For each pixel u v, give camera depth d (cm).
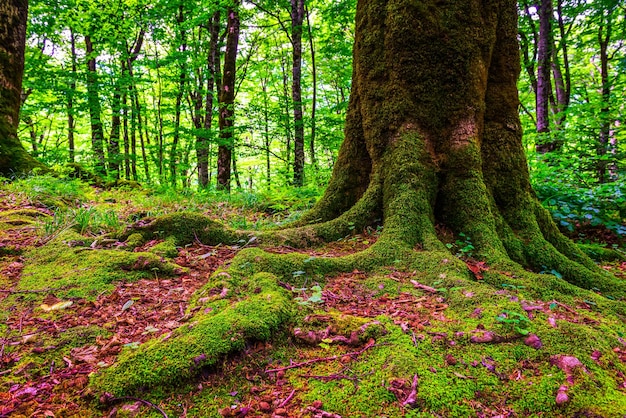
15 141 841
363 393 186
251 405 184
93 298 284
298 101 1194
